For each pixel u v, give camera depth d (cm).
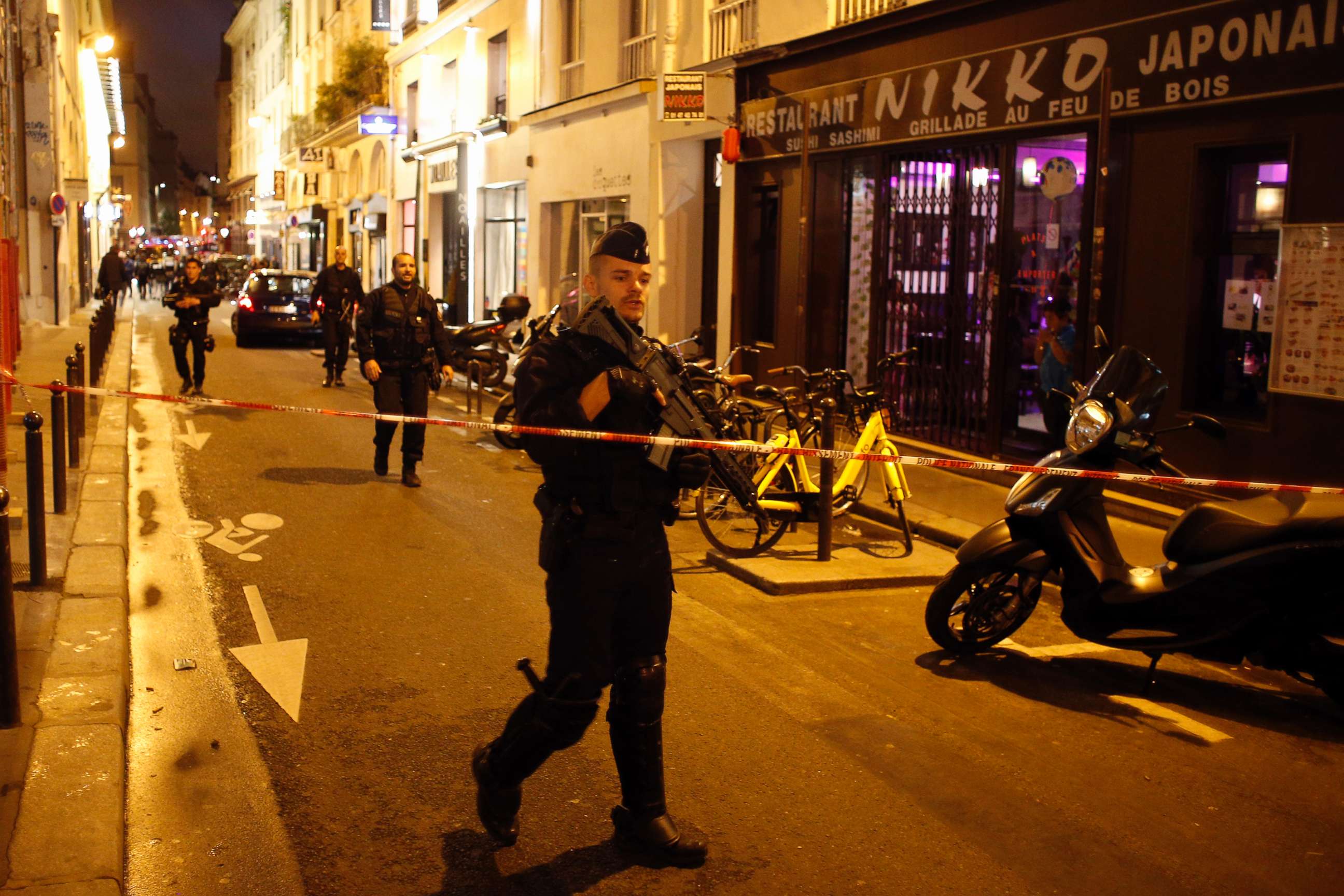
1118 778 456
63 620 567
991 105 1062
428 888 362
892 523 887
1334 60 761
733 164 1505
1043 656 601
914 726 500
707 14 1580
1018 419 1095
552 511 361
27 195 2564
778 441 782
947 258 1163
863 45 1253
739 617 650
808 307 1380
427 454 1154
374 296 973
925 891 366
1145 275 917
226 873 369
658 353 363
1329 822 422
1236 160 864
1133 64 909
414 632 606
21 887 334
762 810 418
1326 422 785
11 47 2266
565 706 358
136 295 5000
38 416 617
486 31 2542
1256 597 510
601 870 374
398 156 3366
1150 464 563
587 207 2045
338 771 443
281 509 884
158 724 482
